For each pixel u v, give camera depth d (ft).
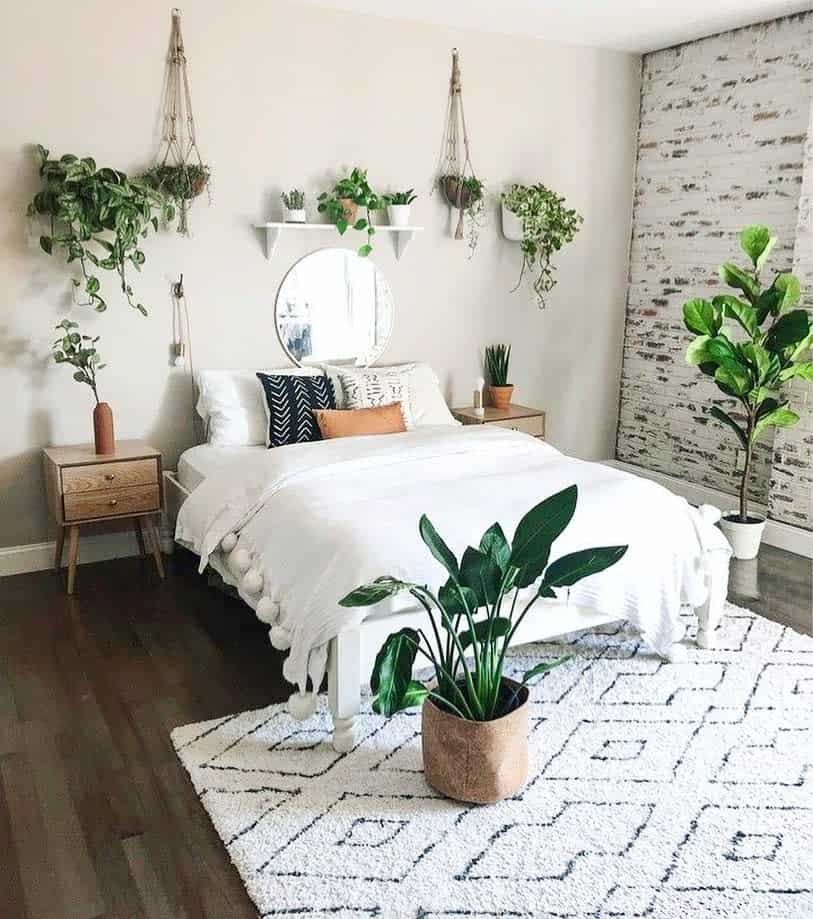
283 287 13.97
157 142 12.66
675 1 13.04
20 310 12.19
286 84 13.39
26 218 12.00
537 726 8.70
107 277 12.69
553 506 7.01
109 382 13.01
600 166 16.69
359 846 6.93
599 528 9.39
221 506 10.38
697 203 15.87
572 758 8.16
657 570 9.68
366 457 10.87
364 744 8.41
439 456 11.25
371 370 14.02
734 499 15.72
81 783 7.80
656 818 7.29
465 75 14.87
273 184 13.60
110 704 9.16
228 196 13.29
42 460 12.70
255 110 13.24
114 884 6.55
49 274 12.26
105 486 11.92
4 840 7.02
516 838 7.03
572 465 11.13
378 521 8.86
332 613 8.11
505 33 15.02
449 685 7.49
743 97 14.73
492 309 16.15
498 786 7.40
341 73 13.78
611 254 17.26
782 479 14.37
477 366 16.25
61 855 6.86
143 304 13.01
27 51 11.64
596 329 17.49
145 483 12.19
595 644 10.59
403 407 13.56
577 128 16.24
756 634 10.87
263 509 9.98
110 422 12.14
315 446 11.22
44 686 9.53
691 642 10.64
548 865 6.72
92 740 8.48
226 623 11.21
